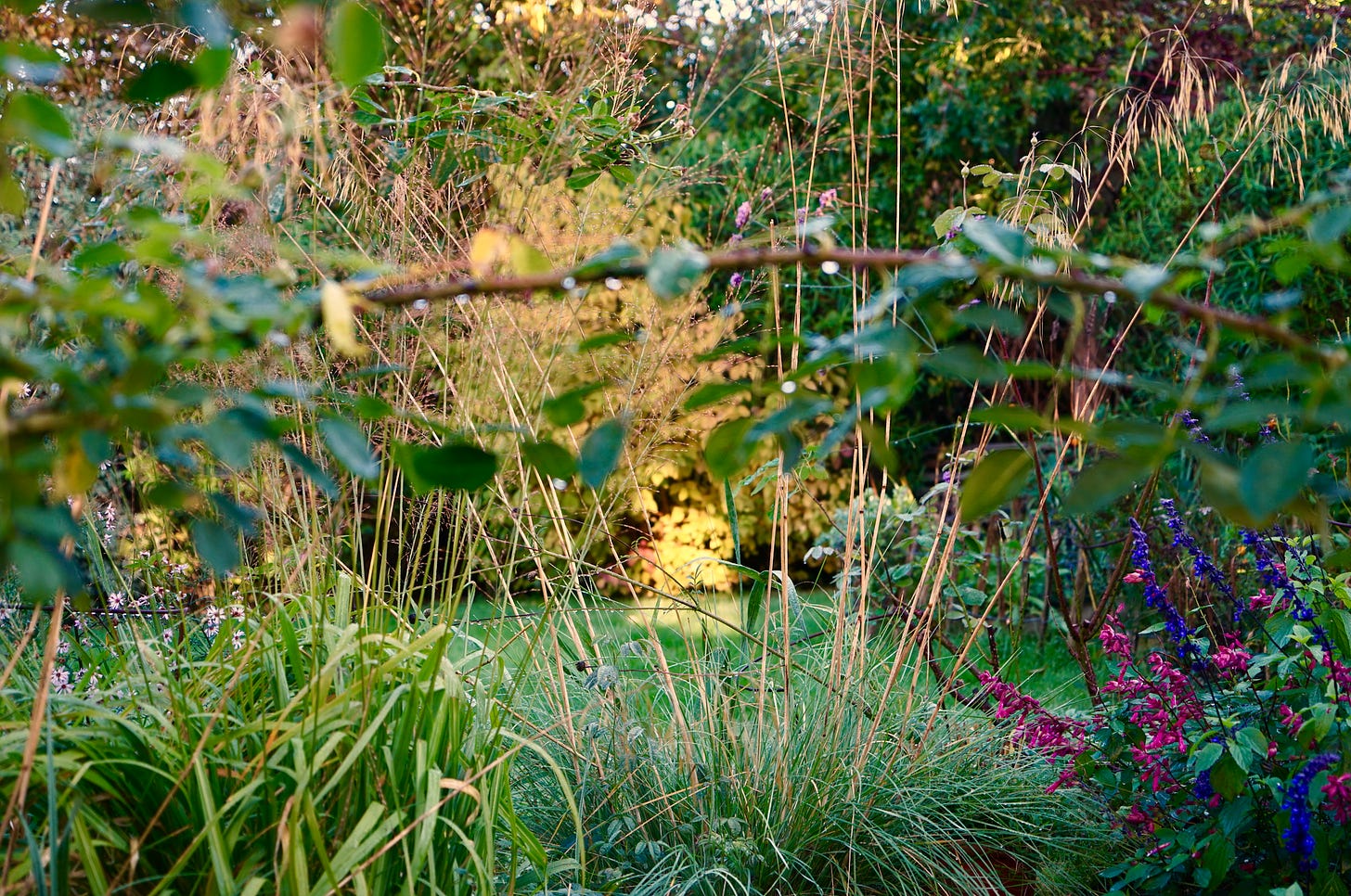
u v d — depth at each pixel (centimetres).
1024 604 484
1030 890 255
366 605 199
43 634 207
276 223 172
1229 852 220
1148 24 690
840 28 308
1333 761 206
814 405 84
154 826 163
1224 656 234
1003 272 85
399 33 274
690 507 605
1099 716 263
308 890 161
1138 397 529
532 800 258
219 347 84
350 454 85
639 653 279
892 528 457
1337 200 82
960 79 687
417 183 241
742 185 319
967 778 284
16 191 94
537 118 249
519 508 241
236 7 83
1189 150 539
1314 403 74
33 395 149
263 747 169
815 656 309
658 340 266
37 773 151
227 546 84
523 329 247
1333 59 305
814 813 254
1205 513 380
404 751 178
